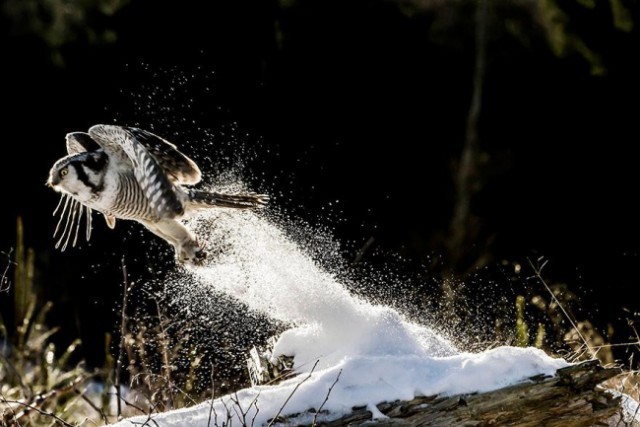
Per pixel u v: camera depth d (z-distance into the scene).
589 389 6.21
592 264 13.68
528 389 6.13
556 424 6.21
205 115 15.63
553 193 15.13
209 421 5.83
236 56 15.81
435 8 16.33
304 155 15.66
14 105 16.81
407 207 15.83
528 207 15.15
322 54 16.02
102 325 14.66
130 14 16.14
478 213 15.38
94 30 16.36
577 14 14.87
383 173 15.93
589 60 14.84
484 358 6.29
